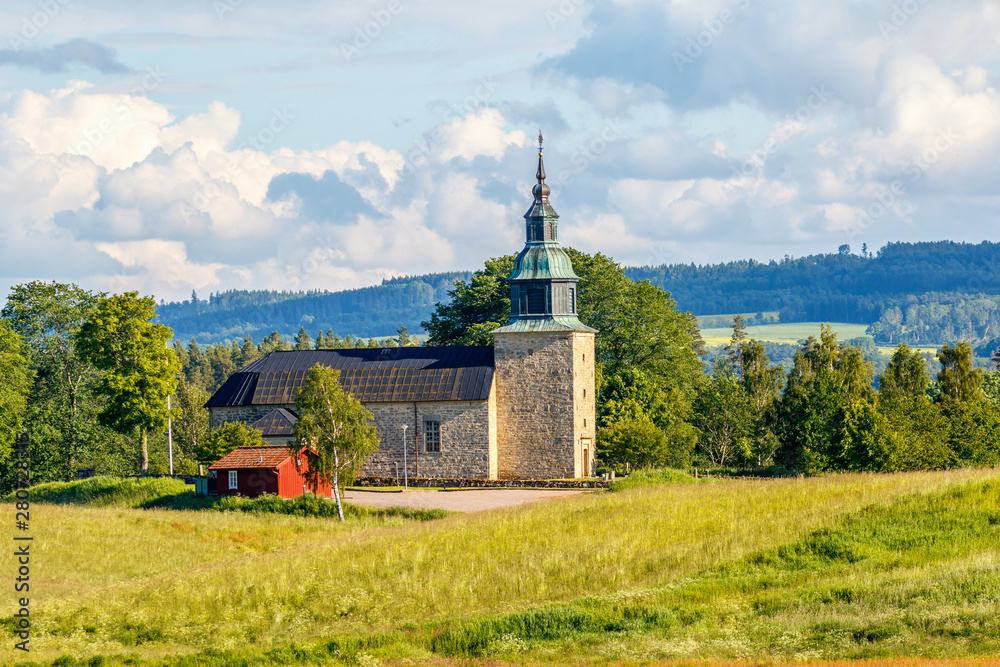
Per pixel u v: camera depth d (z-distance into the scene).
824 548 55.50
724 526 62.22
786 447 112.19
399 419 111.25
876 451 98.50
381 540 64.75
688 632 44.66
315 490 97.38
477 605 51.81
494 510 76.81
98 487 103.81
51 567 63.62
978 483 64.56
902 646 39.91
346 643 46.09
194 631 50.59
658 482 93.69
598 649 43.06
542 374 109.31
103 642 48.53
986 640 39.78
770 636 42.84
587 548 59.25
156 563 66.25
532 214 111.75
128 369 114.31
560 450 108.44
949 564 50.50
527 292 110.56
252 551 70.62
